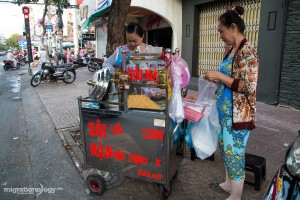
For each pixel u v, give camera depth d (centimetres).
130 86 227
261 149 375
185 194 271
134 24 276
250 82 203
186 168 324
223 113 226
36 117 590
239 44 211
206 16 826
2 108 706
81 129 255
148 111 228
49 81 1105
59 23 1772
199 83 253
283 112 546
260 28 613
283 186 145
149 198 266
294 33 541
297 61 543
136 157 237
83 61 1698
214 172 314
